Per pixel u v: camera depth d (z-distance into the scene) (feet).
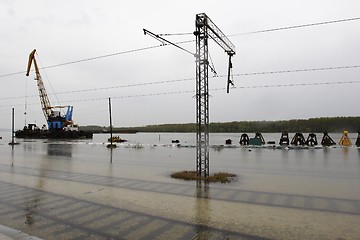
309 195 41.09
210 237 24.88
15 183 51.31
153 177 58.29
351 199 38.52
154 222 29.01
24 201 37.99
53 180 54.60
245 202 37.14
